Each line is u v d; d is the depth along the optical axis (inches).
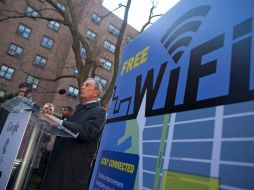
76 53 492.4
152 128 81.4
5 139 96.6
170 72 80.4
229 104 55.1
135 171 84.6
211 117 58.9
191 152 62.0
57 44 1224.2
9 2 1125.7
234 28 59.9
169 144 70.9
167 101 77.5
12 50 1134.4
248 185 46.9
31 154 94.5
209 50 65.8
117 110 110.5
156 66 90.0
